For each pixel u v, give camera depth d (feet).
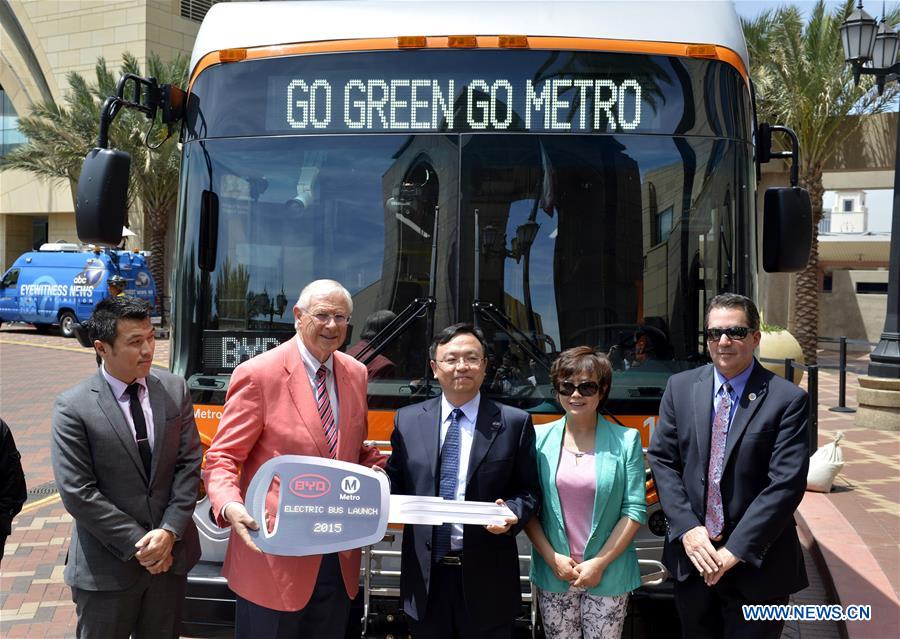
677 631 13.23
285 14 14.80
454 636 11.59
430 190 14.15
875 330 80.07
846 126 63.67
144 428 11.45
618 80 14.26
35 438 35.91
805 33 61.87
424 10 14.49
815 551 21.17
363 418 11.85
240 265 14.37
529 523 12.02
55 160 91.76
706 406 11.60
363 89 14.35
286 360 11.46
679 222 14.16
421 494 11.53
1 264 123.44
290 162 14.38
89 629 11.19
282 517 10.66
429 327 13.94
